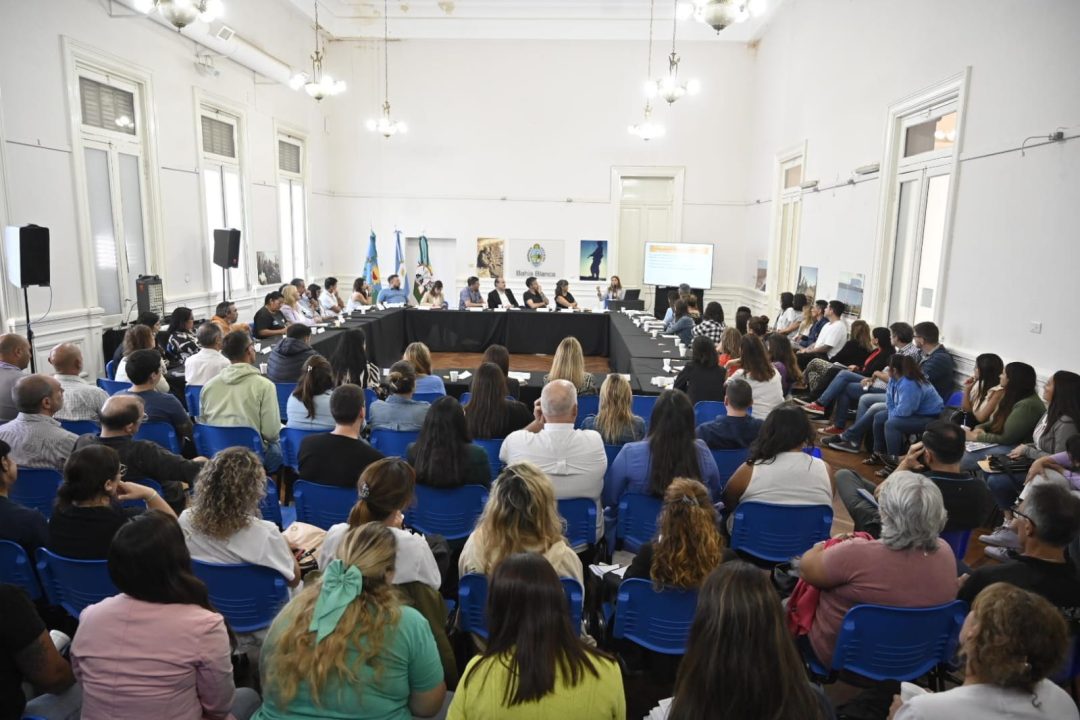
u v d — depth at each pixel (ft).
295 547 7.96
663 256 39.99
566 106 39.65
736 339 18.63
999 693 4.38
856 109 25.02
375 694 4.50
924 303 20.85
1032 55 15.23
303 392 12.44
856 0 25.05
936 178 20.12
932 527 6.19
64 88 20.83
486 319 32.58
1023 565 6.48
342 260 42.04
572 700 4.15
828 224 27.86
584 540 9.23
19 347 13.19
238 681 6.99
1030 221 15.29
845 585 6.44
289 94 36.06
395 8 38.27
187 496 9.34
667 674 7.09
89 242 22.09
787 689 3.98
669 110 39.37
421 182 40.86
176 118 26.66
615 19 37.88
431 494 9.06
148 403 11.79
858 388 19.81
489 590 4.42
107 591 6.91
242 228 32.17
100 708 4.87
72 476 6.83
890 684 6.47
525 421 11.59
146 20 24.56
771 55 35.55
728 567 4.24
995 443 13.38
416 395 14.74
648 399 15.28
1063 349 14.21
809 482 8.81
